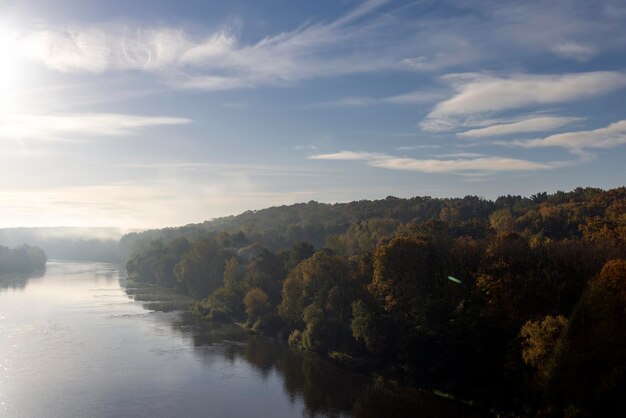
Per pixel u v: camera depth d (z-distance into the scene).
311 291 101.88
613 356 55.16
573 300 68.12
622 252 78.62
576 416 54.25
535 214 152.25
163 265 190.12
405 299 83.75
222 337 105.19
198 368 82.88
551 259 78.06
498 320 70.31
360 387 74.88
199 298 159.00
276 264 135.38
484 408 66.06
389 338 82.19
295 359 89.31
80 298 155.00
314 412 65.19
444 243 95.75
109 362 84.75
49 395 69.12
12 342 95.62
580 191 196.25
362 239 162.12
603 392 54.47
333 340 92.69
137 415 63.34
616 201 145.88
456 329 72.31
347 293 94.50
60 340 98.12
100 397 68.94
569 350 57.91
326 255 106.62
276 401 68.88
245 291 126.75
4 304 138.00
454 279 80.19
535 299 69.56
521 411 62.16
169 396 69.94
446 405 67.75
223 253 163.12
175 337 104.25
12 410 63.97
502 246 83.81
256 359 88.75
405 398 70.44
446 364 72.75
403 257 86.12
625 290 56.19
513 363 64.12
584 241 92.38
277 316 111.56
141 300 153.75
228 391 72.44
